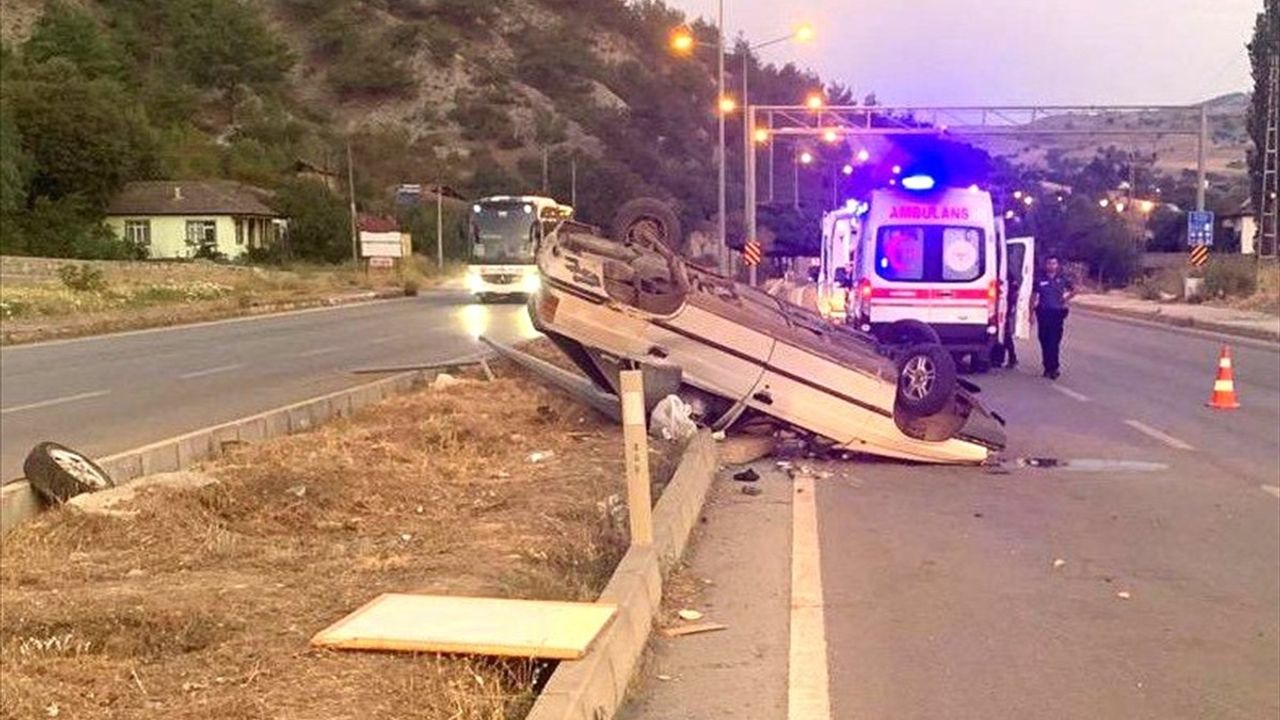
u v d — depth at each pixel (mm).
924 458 11273
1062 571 7516
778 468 10969
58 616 5770
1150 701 5332
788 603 6781
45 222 67625
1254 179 53500
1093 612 6652
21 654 5332
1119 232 64375
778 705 5281
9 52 85688
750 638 6184
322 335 29625
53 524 7711
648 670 5699
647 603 6184
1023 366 21641
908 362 11305
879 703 5305
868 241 19750
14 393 17891
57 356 24594
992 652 5980
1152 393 17406
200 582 6496
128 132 79562
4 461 11836
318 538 7688
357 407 14055
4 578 6648
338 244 79125
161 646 5441
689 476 8969
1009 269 21281
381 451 10398
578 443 11273
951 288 19656
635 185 96688
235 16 117750
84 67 95438
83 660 5246
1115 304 44281
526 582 6367
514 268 45375
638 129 119625
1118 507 9438
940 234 19625
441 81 132000
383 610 5688
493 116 124688
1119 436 13180
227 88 112688
